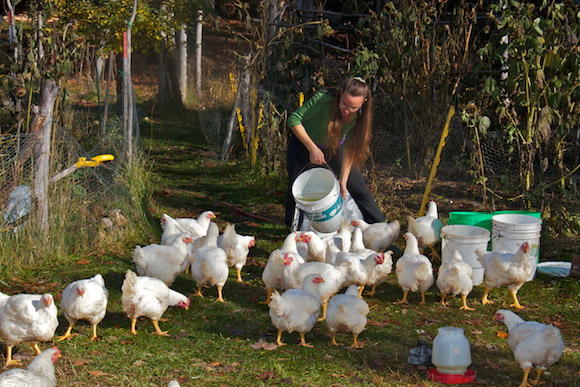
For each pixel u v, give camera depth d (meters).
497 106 8.67
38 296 4.60
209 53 19.86
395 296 6.18
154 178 11.03
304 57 11.33
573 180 8.11
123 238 7.53
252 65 11.48
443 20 11.74
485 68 10.55
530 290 6.24
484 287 6.39
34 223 6.72
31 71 9.25
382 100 11.16
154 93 21.34
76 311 4.82
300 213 7.56
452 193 9.92
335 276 5.52
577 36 7.82
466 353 4.42
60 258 6.80
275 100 12.00
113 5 12.62
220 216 8.96
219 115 13.39
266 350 4.89
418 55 10.54
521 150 7.72
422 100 10.64
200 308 5.77
